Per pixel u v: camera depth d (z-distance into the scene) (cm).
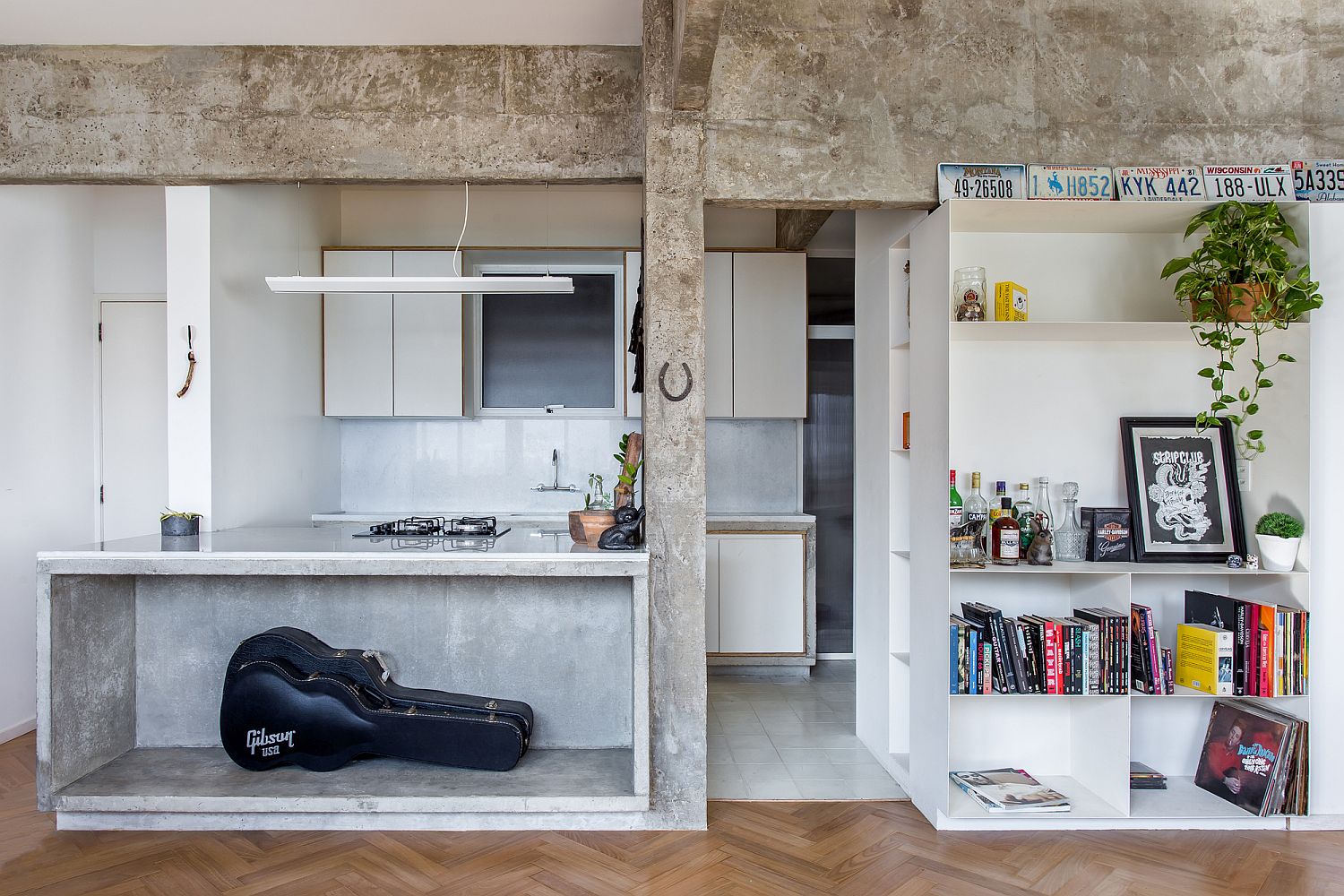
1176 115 327
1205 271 317
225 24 322
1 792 341
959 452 344
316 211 521
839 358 586
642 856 287
